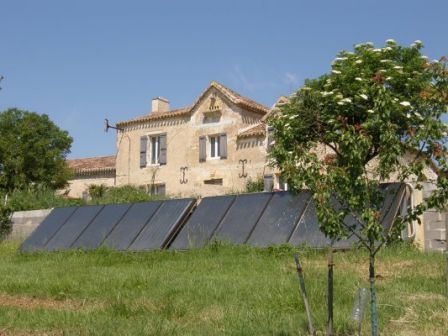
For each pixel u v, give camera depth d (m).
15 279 9.92
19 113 31.59
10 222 19.53
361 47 9.75
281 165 5.62
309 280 8.16
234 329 5.98
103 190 26.83
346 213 5.00
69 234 14.99
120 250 13.27
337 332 5.74
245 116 29.19
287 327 5.95
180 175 30.62
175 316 6.77
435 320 5.91
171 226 13.54
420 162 4.89
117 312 6.98
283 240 11.82
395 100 5.11
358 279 8.32
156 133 31.92
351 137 4.93
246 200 13.75
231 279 8.87
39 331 6.29
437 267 9.09
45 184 30.28
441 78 5.09
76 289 8.73
